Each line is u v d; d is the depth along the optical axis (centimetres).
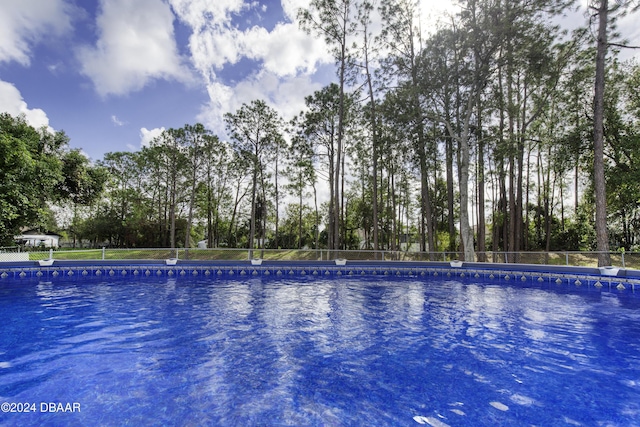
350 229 3375
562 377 404
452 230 2123
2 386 371
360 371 420
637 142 1566
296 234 3975
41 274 1261
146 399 342
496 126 1941
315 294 976
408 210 3341
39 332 582
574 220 2716
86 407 325
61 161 2475
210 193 3372
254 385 377
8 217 1723
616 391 366
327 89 2288
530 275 1243
